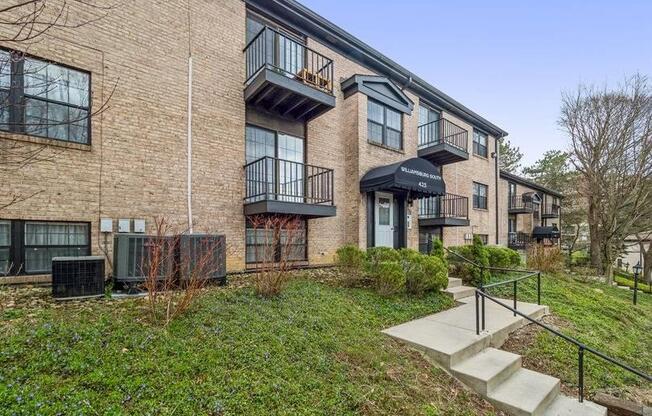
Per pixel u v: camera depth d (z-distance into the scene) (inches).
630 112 714.8
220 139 307.4
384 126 450.6
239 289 231.5
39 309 165.3
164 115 276.4
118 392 106.7
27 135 216.7
